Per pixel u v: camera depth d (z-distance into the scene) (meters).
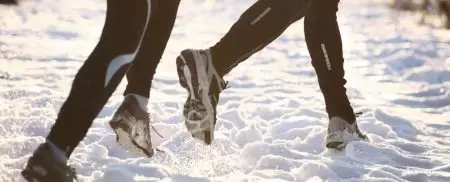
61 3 19.06
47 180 2.76
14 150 3.75
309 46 4.05
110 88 2.85
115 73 2.84
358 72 8.55
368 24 16.69
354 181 3.51
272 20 3.51
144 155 3.44
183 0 23.55
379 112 5.36
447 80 7.96
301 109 5.31
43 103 5.15
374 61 9.69
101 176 3.27
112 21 2.84
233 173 3.59
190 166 3.63
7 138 4.04
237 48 3.52
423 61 9.73
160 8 3.43
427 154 4.39
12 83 6.07
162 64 8.17
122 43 2.84
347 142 4.12
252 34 3.50
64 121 2.80
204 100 3.50
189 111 3.54
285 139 4.48
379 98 6.67
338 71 4.05
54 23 13.02
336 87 4.07
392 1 23.94
